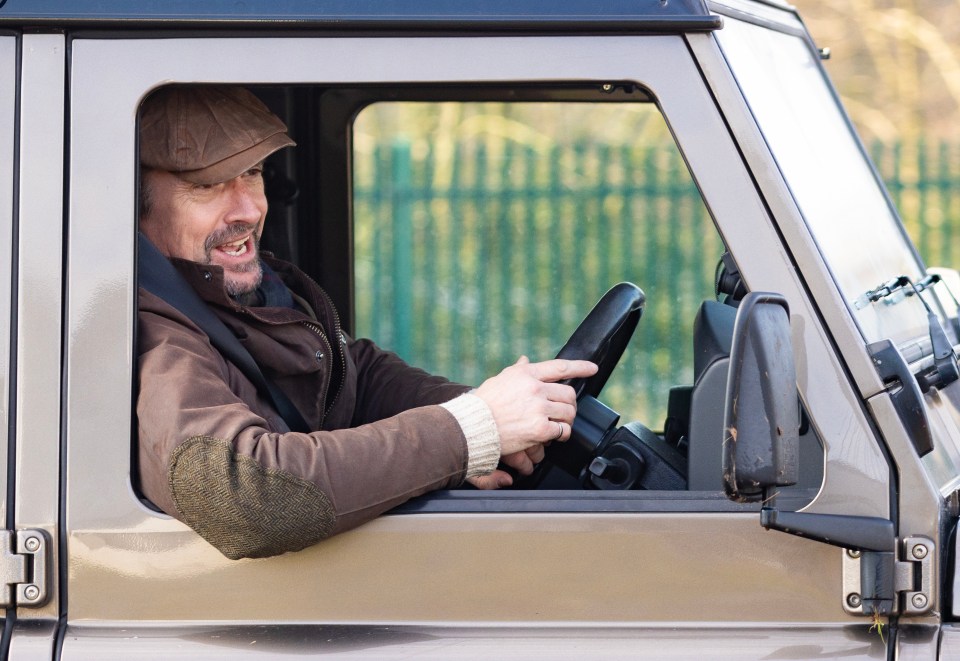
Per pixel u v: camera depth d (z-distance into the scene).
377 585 2.66
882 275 3.36
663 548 2.62
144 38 2.68
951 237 13.28
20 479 2.66
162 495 2.68
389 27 2.64
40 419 2.66
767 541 2.60
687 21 2.62
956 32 16.86
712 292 13.20
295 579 2.67
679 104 2.65
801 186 2.93
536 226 13.42
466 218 13.45
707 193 2.65
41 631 2.64
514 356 13.47
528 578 2.64
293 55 2.67
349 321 4.68
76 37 2.68
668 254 13.28
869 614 2.57
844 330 2.60
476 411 2.91
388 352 4.41
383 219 13.34
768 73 3.26
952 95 16.69
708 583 2.61
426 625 2.65
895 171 13.50
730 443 2.34
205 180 3.24
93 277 2.68
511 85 2.70
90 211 2.68
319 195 4.62
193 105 3.24
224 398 2.79
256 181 3.48
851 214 3.38
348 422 3.89
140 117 2.73
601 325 3.36
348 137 4.60
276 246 4.60
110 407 2.67
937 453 2.84
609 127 14.87
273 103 4.45
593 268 13.37
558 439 3.07
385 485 2.69
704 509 2.62
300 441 2.69
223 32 2.67
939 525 2.55
